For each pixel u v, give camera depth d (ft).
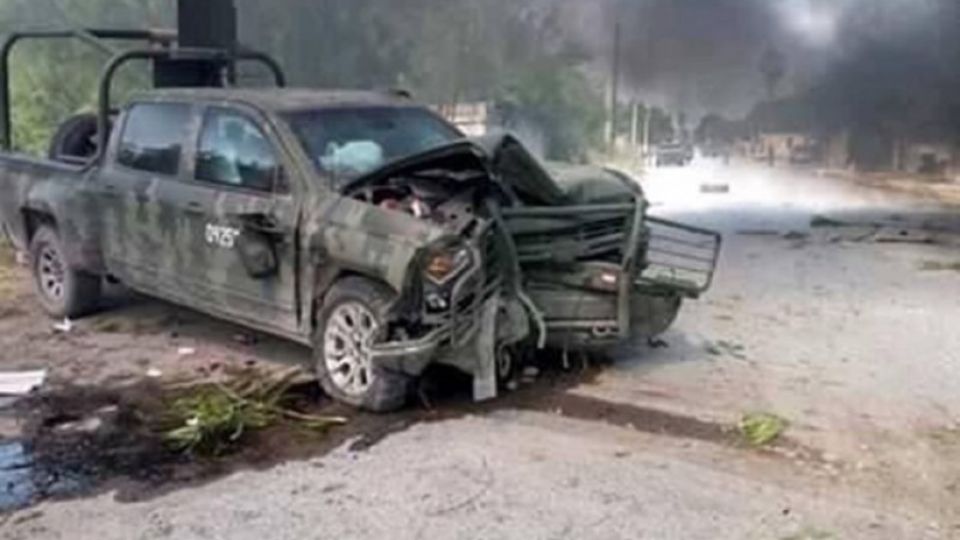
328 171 17.87
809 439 15.44
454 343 16.40
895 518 12.61
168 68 27.40
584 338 18.63
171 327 22.48
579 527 12.35
